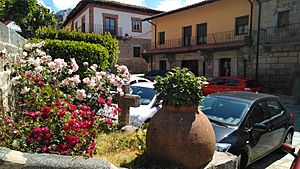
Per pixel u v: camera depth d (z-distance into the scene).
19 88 3.69
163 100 3.05
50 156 2.20
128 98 5.44
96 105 4.21
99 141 3.86
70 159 2.20
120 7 28.92
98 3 27.47
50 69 4.06
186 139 2.86
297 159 3.38
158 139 2.97
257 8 17.42
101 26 27.95
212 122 5.02
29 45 4.67
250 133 4.82
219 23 20.47
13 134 2.63
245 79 14.82
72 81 3.84
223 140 4.44
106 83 4.46
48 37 10.43
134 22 30.33
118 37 28.98
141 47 31.00
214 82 15.76
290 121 6.30
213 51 19.94
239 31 19.14
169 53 23.38
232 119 5.03
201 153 2.91
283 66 16.16
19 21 23.78
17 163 1.98
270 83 16.81
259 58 17.30
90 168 2.16
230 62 19.22
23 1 23.48
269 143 5.38
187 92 2.95
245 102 5.38
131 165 3.05
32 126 2.71
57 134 2.66
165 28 25.44
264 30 16.94
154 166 2.96
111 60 11.24
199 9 21.92
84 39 10.73
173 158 2.91
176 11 23.06
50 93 3.21
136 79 11.20
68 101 3.28
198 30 22.48
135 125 5.83
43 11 27.08
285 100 14.57
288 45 15.76
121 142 3.88
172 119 2.95
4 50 3.60
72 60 4.45
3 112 3.33
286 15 16.03
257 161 5.60
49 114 2.71
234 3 19.19
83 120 3.06
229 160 3.25
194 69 22.16
